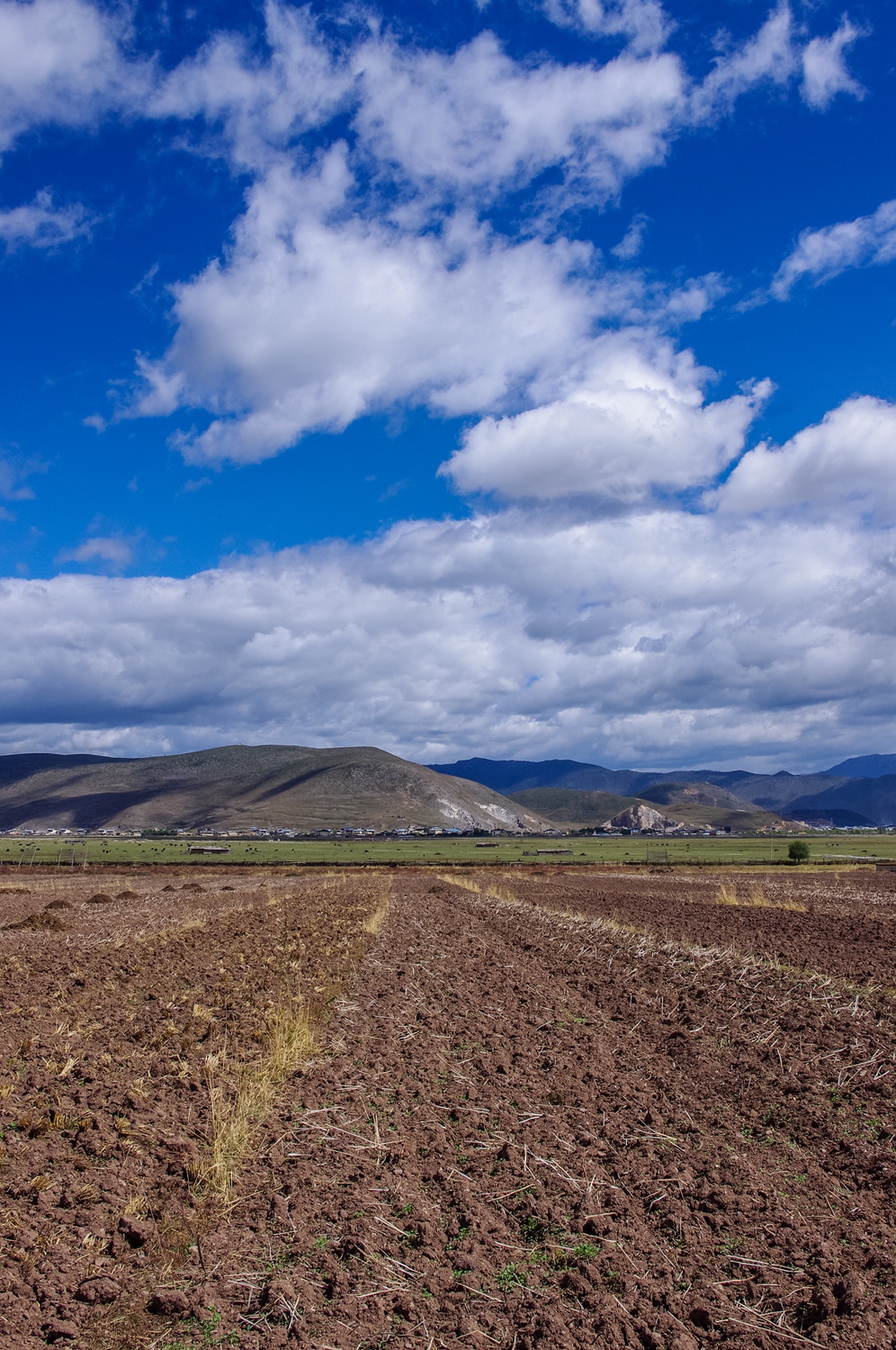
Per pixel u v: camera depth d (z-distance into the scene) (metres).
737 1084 10.98
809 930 28.72
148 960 21.97
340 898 49.25
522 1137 9.19
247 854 142.75
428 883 70.25
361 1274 6.39
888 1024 13.54
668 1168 8.34
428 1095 10.59
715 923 31.19
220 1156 8.26
